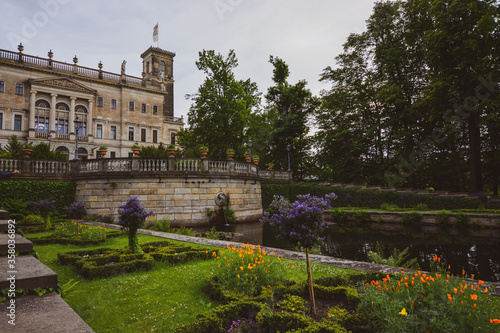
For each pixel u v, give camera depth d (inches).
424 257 468.4
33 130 1754.4
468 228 713.0
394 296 145.0
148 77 2910.9
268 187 1106.7
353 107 1314.0
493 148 1087.6
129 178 741.9
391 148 1261.1
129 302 186.4
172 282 226.5
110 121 2081.7
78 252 310.0
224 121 1256.2
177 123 2465.6
